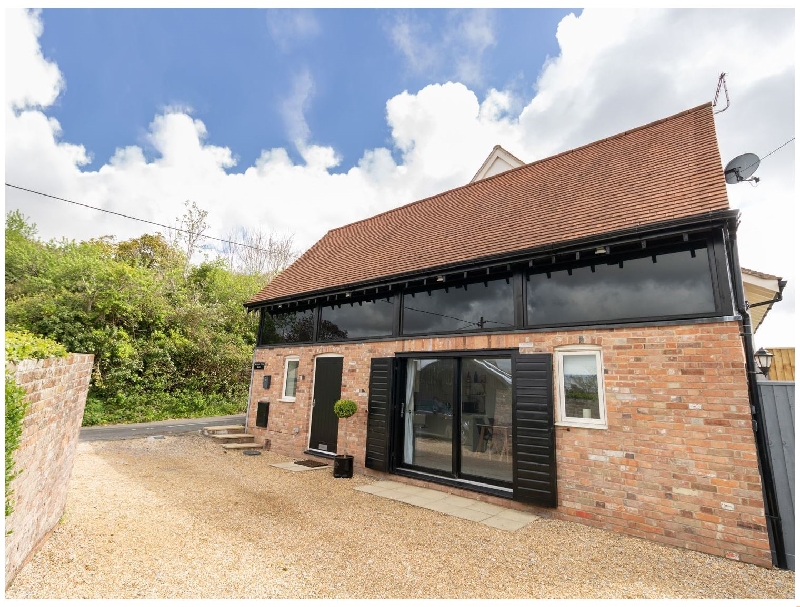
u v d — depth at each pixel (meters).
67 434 4.41
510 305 6.67
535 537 4.79
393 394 7.85
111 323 15.37
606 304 5.69
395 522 5.22
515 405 6.04
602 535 4.89
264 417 10.59
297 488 6.74
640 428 5.04
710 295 4.93
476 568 3.92
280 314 11.30
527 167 9.94
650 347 5.14
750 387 4.54
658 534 4.71
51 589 3.04
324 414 9.30
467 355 6.95
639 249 5.56
